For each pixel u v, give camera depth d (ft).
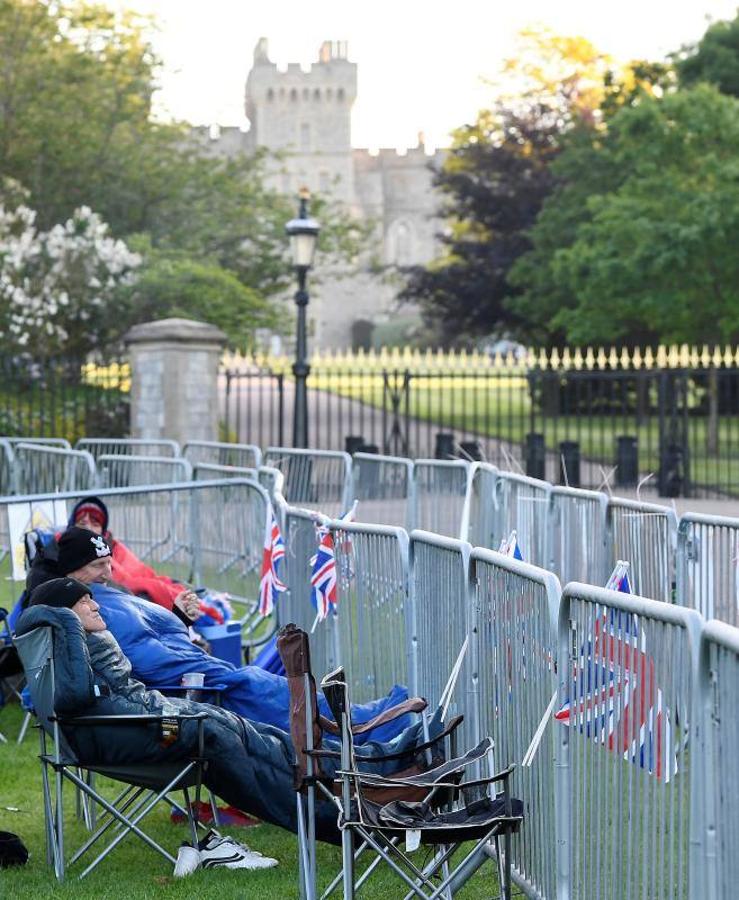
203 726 55.93
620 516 81.10
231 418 398.62
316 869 54.54
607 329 376.68
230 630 82.28
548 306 438.81
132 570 86.79
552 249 438.81
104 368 271.28
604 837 43.16
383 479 128.06
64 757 56.65
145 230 320.09
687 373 232.73
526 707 49.73
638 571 78.84
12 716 84.17
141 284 270.87
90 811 62.69
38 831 62.95
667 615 38.01
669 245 335.47
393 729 59.00
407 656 61.93
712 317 370.12
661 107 347.77
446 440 247.09
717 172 331.36
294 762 57.57
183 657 62.39
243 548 105.29
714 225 326.65
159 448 164.25
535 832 49.60
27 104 315.37
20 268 255.29
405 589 61.93
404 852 56.65
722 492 234.38
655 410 409.49
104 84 322.34
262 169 355.56
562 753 46.06
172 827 63.52
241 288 284.61
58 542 65.67
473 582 54.90
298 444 208.03
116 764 55.98
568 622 45.91
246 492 103.86
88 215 266.16
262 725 58.65
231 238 329.31
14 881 55.36
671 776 38.37
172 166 326.85
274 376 234.99
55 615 55.31
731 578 68.95
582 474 263.70
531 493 94.84
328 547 67.72
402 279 519.19
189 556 114.32
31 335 254.88
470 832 45.47
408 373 248.32
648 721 39.81
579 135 441.27
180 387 213.46
